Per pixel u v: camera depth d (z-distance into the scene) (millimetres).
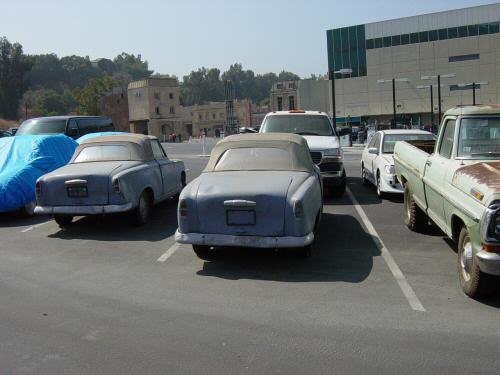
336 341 4527
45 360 4266
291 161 7473
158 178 10141
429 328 4777
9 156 10938
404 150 9016
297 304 5441
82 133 17672
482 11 79188
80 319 5137
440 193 6504
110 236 8750
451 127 6840
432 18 82438
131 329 4871
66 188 8656
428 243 7945
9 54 135375
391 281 6148
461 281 5754
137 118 101750
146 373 4020
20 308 5461
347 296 5660
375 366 4062
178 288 6035
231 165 7523
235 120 73188
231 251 7629
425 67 83875
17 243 8414
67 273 6703
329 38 91000
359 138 40531
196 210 6559
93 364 4180
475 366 4043
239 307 5387
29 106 152000
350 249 7668
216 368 4078
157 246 8023
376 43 87062
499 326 4812
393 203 11578
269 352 4340
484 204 5074
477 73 80562
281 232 6406
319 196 7578
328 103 96438
